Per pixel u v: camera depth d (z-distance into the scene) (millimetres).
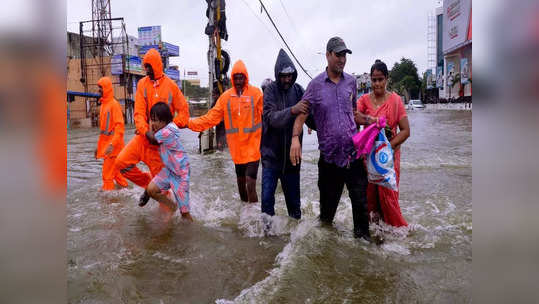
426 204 4969
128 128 29016
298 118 3670
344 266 2967
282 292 2559
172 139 4238
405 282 2711
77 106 36594
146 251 3404
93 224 4176
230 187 6246
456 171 7453
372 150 3500
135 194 5734
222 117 4973
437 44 68500
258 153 4766
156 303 2512
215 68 11516
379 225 4012
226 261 3223
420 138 13578
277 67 3979
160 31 48938
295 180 4207
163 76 4949
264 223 3992
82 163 9359
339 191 3818
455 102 51562
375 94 4059
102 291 2650
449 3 49750
